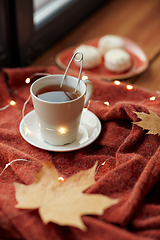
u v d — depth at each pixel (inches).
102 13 50.1
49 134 24.6
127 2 54.0
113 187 21.8
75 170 24.0
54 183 21.4
